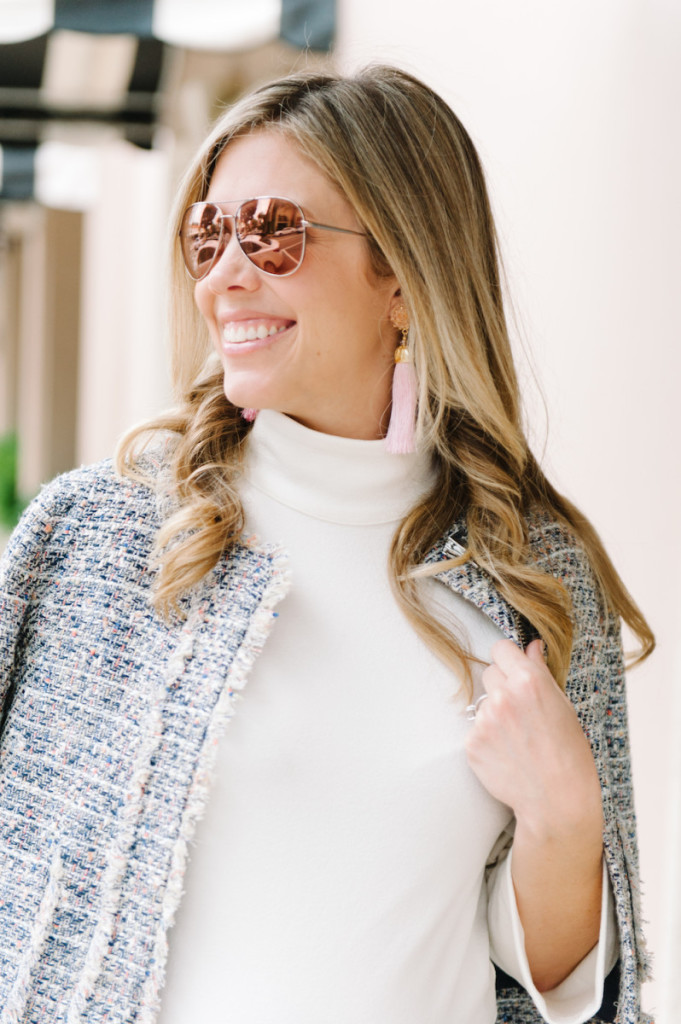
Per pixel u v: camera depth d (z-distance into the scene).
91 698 1.35
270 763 1.32
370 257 1.44
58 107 5.94
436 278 1.46
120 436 1.48
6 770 1.37
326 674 1.37
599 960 1.44
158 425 1.50
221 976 1.30
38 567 1.41
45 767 1.35
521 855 1.41
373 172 1.41
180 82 5.56
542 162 2.84
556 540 1.62
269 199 1.36
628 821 1.65
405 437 1.47
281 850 1.32
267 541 1.43
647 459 2.24
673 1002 1.90
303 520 1.46
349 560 1.44
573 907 1.44
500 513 1.54
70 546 1.41
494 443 1.61
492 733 1.38
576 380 2.65
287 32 3.89
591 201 2.56
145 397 6.52
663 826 2.13
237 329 1.40
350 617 1.41
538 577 1.52
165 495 1.43
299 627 1.39
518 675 1.40
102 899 1.29
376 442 1.46
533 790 1.38
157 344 6.18
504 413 1.57
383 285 1.47
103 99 5.82
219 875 1.31
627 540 2.34
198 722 1.30
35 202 9.41
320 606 1.41
